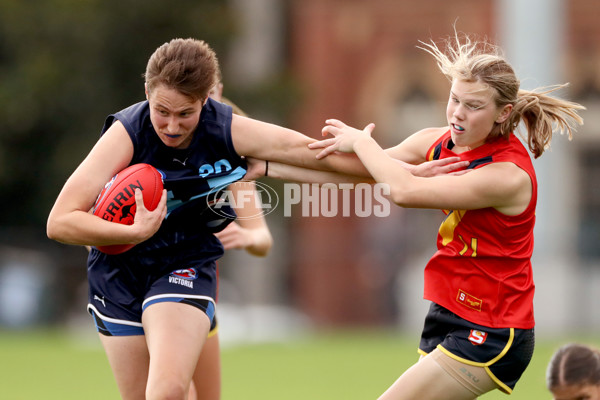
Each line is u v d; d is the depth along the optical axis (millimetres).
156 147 17125
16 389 31891
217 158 17453
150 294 17297
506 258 16953
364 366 37906
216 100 19000
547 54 57844
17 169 68312
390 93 85062
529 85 57719
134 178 16797
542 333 56688
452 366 16781
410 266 73438
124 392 17828
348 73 85688
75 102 67438
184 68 16047
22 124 66625
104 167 16906
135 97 69375
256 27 80500
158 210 16719
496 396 29906
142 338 17594
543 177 58844
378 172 17062
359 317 74875
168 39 69812
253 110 74688
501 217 16844
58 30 66562
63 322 62469
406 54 84812
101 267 17797
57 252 64312
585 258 59656
